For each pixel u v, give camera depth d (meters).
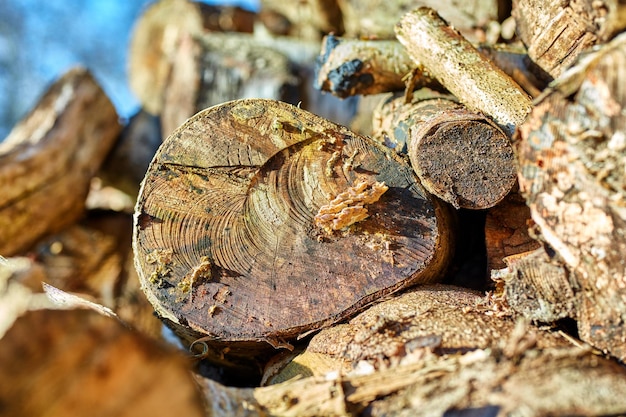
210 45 1.58
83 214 1.51
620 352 0.76
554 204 0.76
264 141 0.85
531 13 0.92
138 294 1.39
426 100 0.98
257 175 0.85
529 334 0.77
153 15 2.13
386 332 0.79
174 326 0.88
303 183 0.85
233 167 0.85
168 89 1.69
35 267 0.74
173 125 1.59
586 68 0.72
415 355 0.76
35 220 1.32
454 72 0.90
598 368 0.72
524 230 0.89
